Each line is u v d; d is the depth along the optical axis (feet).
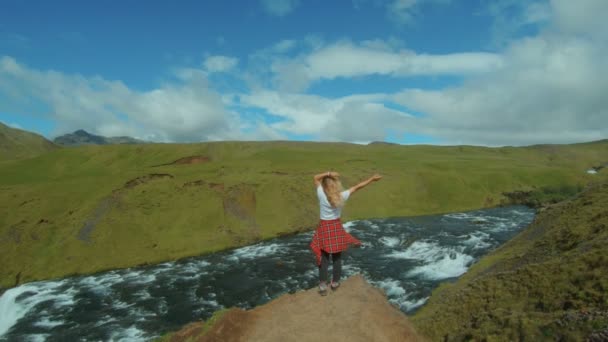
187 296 139.33
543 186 336.70
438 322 71.56
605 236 71.46
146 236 203.92
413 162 400.06
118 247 193.16
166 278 159.84
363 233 216.13
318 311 27.53
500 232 204.95
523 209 294.66
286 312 28.53
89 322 122.62
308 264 169.68
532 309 58.18
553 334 45.01
